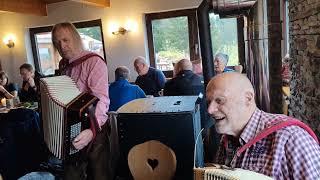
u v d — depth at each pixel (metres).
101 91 1.78
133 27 5.94
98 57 1.84
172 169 1.63
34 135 2.53
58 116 1.52
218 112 1.15
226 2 2.15
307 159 1.00
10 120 2.49
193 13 5.60
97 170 1.71
